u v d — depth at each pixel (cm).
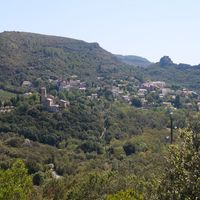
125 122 13888
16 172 2986
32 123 13212
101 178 5109
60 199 5841
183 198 1800
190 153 1861
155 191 2064
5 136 12319
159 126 13175
